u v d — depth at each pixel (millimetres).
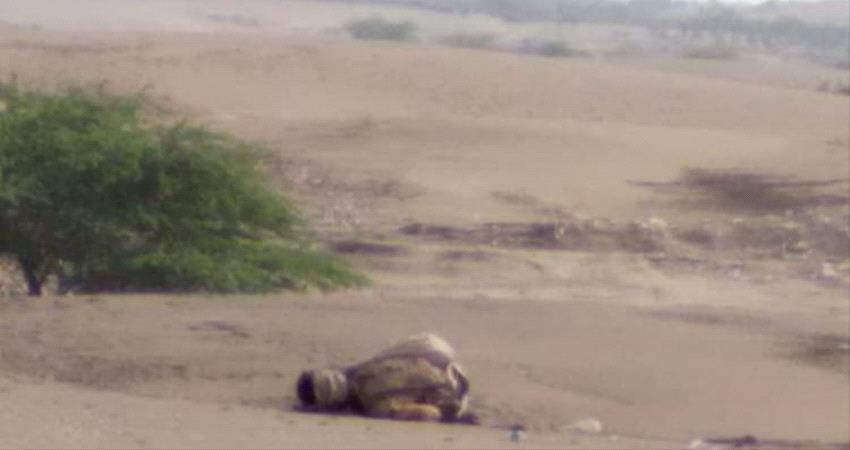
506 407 49438
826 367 59344
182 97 184125
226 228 88125
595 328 64250
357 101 193500
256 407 47000
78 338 57031
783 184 136500
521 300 74250
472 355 57031
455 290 91812
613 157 145750
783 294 92750
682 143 153750
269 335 58625
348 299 71500
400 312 65625
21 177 84312
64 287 86812
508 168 139750
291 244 91312
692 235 113938
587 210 125625
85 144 85438
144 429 39312
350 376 47125
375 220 118000
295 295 78500
